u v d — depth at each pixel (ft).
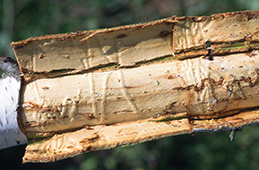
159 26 2.16
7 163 4.53
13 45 2.12
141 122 2.24
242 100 2.22
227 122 2.23
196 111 2.23
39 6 4.63
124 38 2.17
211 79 2.18
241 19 2.18
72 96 2.16
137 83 2.18
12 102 2.15
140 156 4.55
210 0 4.59
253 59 2.20
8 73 2.19
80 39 2.15
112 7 4.77
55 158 2.16
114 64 2.21
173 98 2.19
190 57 2.22
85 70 2.20
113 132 2.21
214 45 2.21
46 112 2.16
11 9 4.48
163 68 2.20
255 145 4.29
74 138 2.21
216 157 4.30
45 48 2.15
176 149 4.52
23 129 2.19
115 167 4.56
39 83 2.18
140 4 4.79
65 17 4.63
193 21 2.18
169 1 4.84
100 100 2.17
